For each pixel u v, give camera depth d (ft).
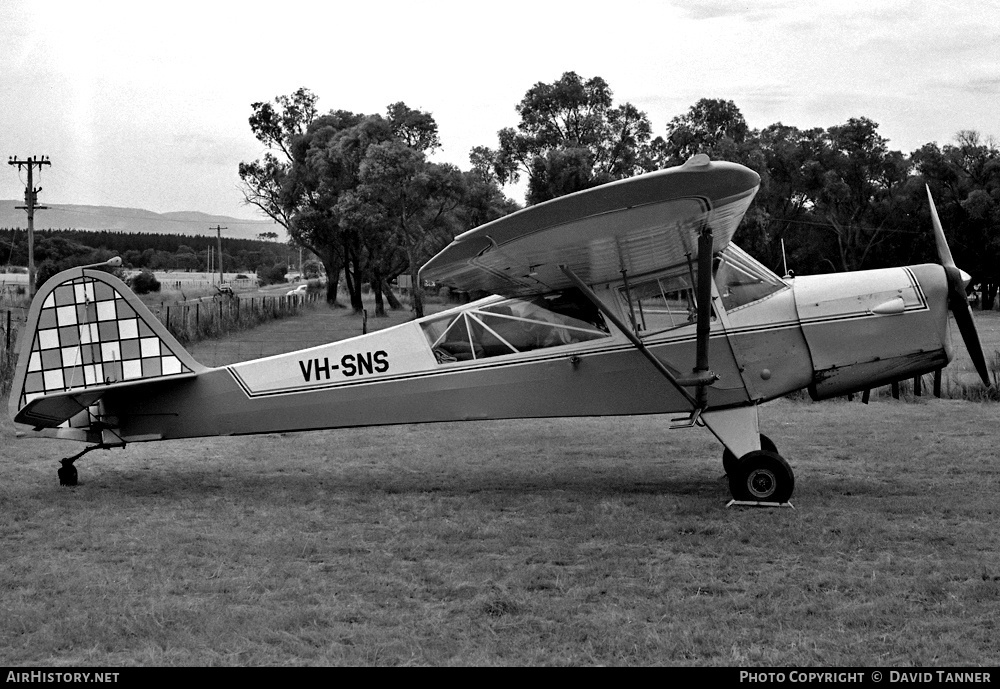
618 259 23.32
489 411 26.76
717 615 15.96
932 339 25.04
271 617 16.03
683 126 186.70
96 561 19.62
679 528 21.67
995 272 175.42
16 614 16.14
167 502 25.29
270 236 284.61
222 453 33.40
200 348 76.54
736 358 25.35
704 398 24.40
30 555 20.12
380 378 27.12
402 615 16.19
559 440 36.60
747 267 25.73
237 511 24.18
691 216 20.27
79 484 27.76
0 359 50.01
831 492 25.89
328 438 37.29
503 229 19.85
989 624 15.43
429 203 153.48
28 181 148.87
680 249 23.30
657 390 25.99
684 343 25.76
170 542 20.92
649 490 26.78
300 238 184.85
